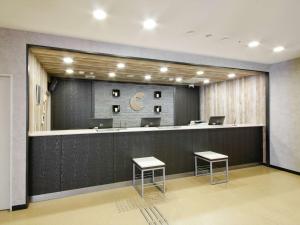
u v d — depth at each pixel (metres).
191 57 3.79
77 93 6.00
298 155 4.09
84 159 3.19
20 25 2.55
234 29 2.67
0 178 2.66
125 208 2.71
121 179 3.44
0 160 2.66
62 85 5.85
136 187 3.43
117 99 6.44
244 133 4.64
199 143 4.10
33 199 2.90
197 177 3.92
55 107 5.76
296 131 4.12
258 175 4.07
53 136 3.00
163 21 2.44
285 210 2.64
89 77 5.70
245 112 5.36
